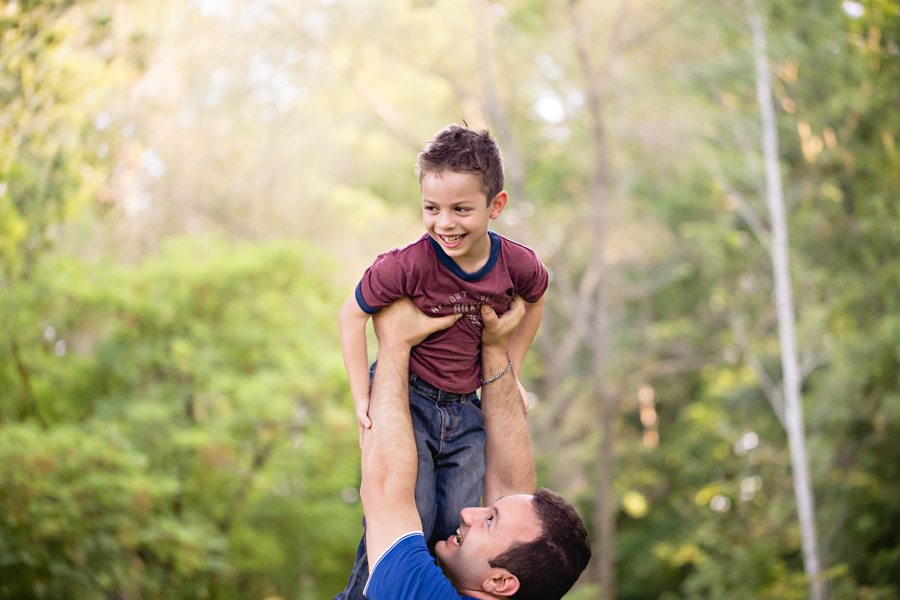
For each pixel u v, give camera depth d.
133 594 10.22
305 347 12.62
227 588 13.77
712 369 23.42
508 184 19.03
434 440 2.93
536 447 19.11
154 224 15.02
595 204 19.19
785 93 15.44
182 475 11.59
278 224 18.06
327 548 13.61
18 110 7.75
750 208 18.59
